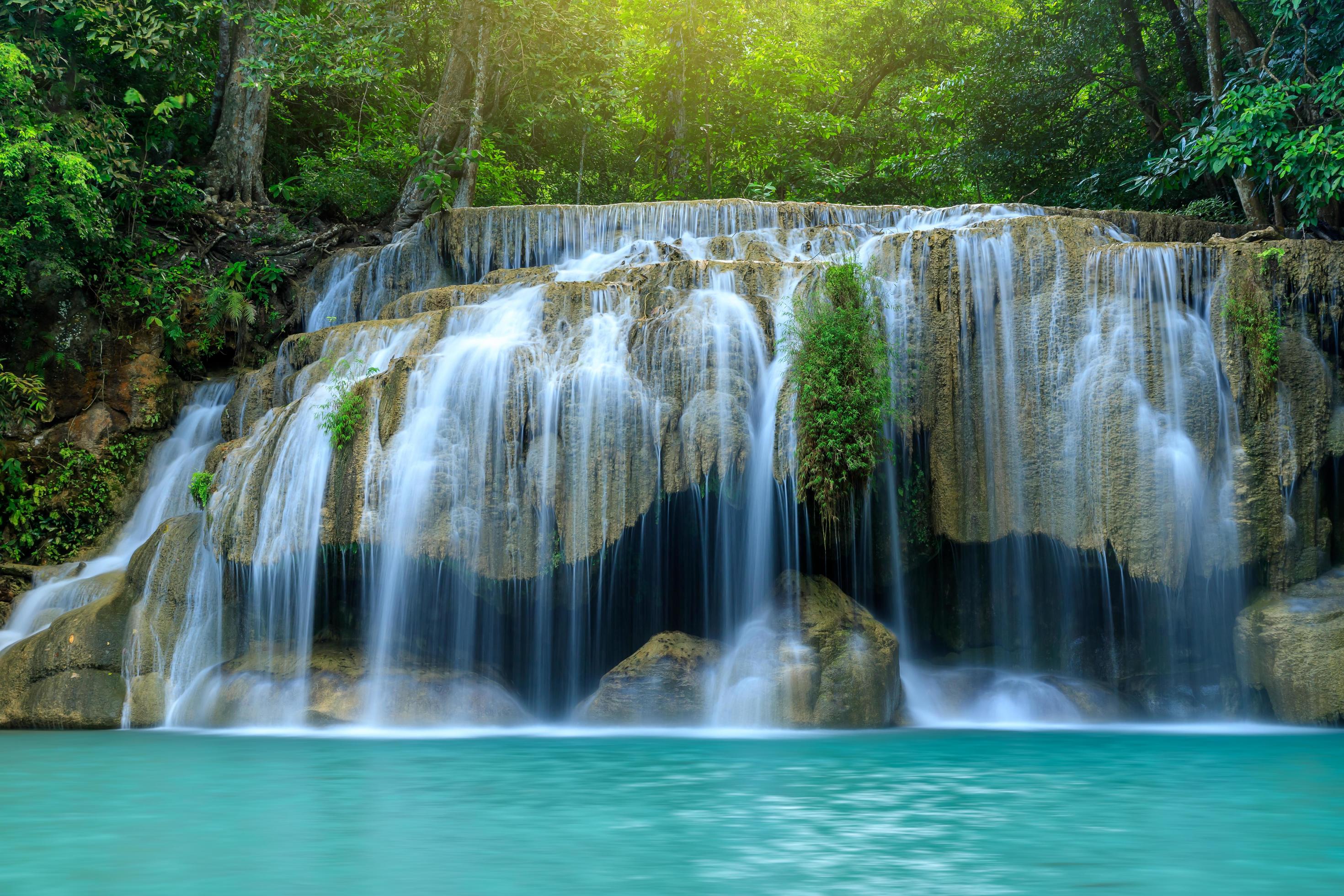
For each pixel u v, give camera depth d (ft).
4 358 53.98
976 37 116.26
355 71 66.85
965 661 39.81
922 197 113.29
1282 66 52.47
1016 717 37.09
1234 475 36.88
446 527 35.37
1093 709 37.19
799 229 50.08
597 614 37.55
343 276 60.44
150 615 38.75
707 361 37.09
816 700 33.83
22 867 15.62
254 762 26.53
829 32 122.42
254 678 36.29
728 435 36.01
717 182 105.60
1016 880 14.66
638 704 34.86
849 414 35.78
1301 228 47.70
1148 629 39.01
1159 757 27.02
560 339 39.27
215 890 14.34
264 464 38.45
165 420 56.13
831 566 37.37
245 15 69.36
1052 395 38.01
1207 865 15.48
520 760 26.45
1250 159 47.47
